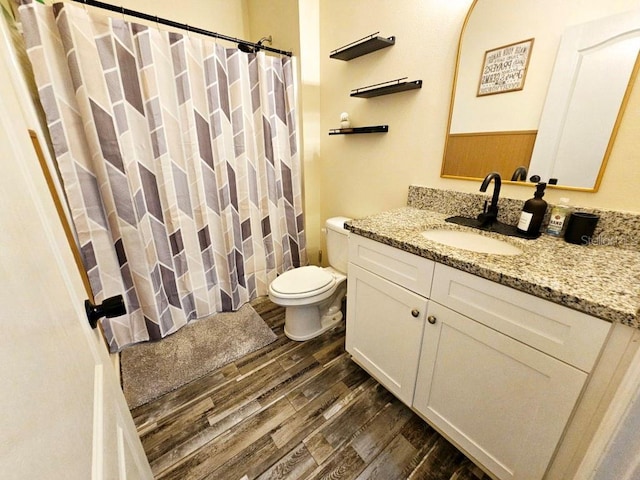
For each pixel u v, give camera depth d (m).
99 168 1.45
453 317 0.98
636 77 0.88
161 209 1.70
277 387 1.48
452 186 1.44
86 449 0.36
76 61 1.30
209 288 2.04
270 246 2.26
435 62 1.38
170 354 1.69
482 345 0.91
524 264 0.85
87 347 0.49
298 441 1.21
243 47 1.87
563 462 0.79
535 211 1.08
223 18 2.21
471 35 1.22
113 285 1.63
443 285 0.98
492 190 1.29
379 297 1.27
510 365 0.85
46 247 0.41
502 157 1.23
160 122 1.58
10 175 0.33
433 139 1.47
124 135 1.48
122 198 1.53
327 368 1.60
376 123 1.75
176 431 1.25
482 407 0.96
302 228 2.39
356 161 1.96
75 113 1.37
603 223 1.00
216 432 1.24
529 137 1.13
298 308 1.75
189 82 1.62
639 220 0.93
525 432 0.86
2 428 0.19
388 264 1.18
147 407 1.36
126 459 0.55
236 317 2.06
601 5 0.90
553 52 1.02
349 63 1.82
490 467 0.98
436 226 1.31
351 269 1.38
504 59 1.15
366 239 1.25
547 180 1.12
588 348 0.68
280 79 1.97
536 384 0.80
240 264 2.12
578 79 0.98
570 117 1.02
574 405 0.73
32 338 0.28
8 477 0.19
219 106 1.74
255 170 2.05
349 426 1.27
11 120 0.40
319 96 2.12
